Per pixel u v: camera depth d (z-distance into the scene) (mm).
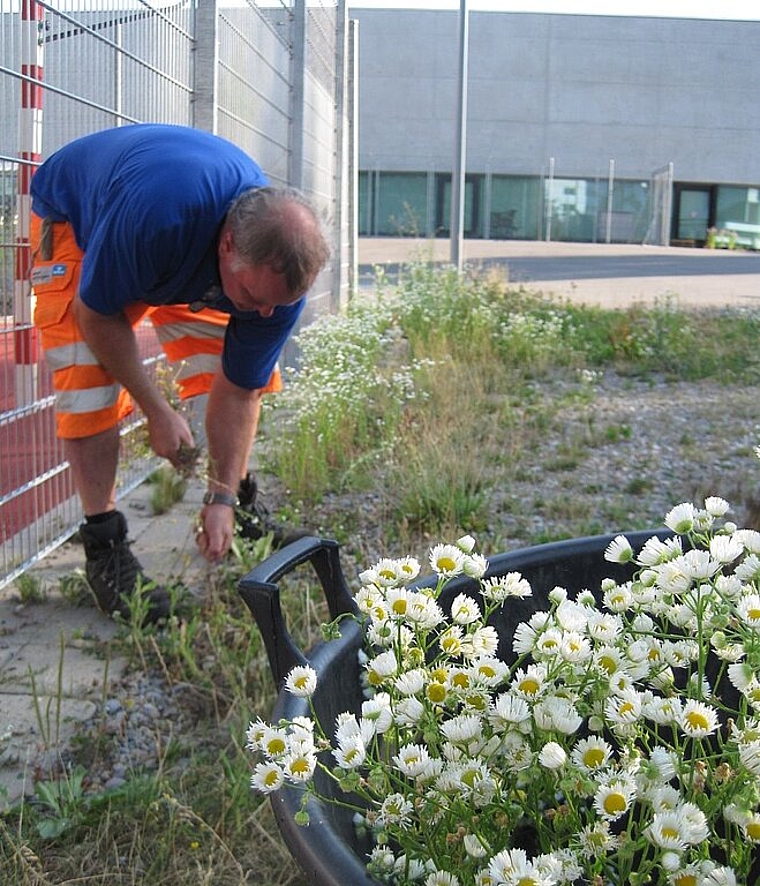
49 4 4137
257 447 6160
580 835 1263
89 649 3605
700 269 25109
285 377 8164
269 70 7406
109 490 3822
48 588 4156
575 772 1217
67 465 4539
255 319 3592
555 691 1371
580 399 7652
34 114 4102
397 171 42000
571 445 6395
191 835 2598
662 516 5164
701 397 8023
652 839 1160
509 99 42062
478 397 7277
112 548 3807
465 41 13953
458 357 8859
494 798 1368
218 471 3801
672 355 9367
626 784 1206
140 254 3156
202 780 2824
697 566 1399
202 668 3449
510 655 2062
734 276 22469
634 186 43094
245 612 3766
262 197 3012
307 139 8867
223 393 3773
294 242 2957
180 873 2469
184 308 4312
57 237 3637
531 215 42781
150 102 5121
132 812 2695
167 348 4441
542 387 8180
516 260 27219
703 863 1190
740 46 42375
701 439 6707
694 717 1265
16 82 4020
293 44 8078
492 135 42219
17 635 3736
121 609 3793
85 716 3174
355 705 1782
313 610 3621
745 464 6090
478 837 1282
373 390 7211
